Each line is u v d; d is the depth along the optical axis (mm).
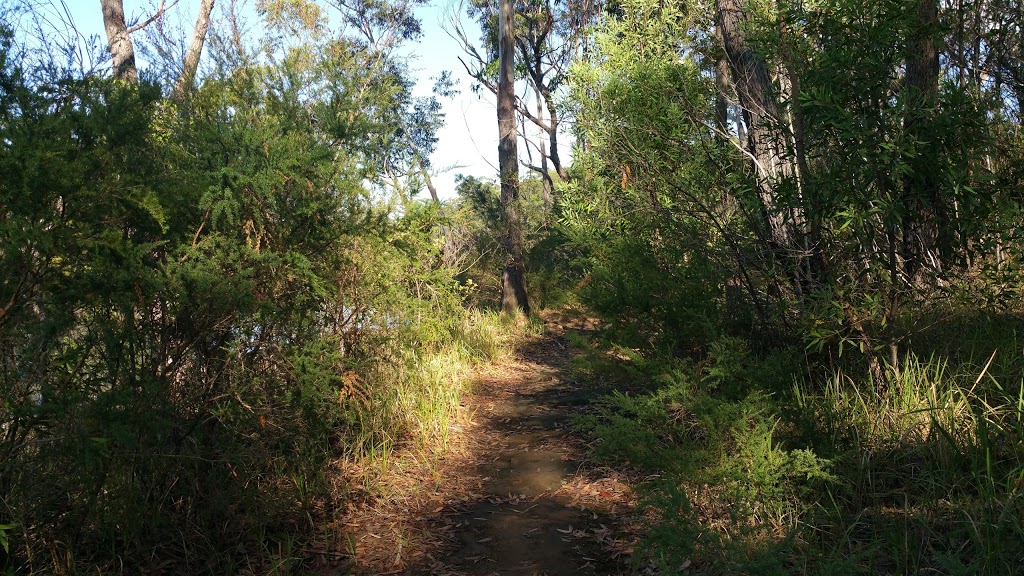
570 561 3873
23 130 2992
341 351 4938
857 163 4305
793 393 4598
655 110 6312
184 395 3740
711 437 4125
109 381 3266
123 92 3375
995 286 4668
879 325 4781
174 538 3756
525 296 13742
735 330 5434
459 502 4781
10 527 2766
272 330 4133
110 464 3361
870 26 4242
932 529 3428
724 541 3051
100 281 3086
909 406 4266
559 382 8305
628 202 6656
